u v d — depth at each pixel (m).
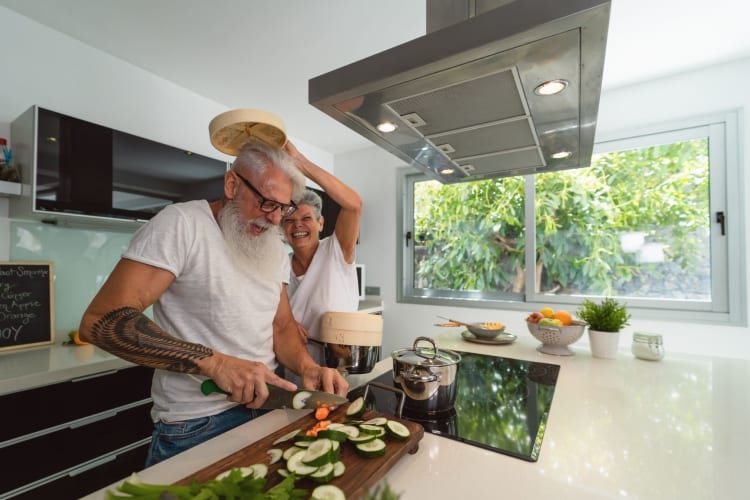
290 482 0.46
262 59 1.91
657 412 0.81
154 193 1.72
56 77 1.67
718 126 1.97
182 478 0.54
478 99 0.87
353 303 1.24
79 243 1.74
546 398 0.91
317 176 1.05
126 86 1.93
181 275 0.79
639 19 1.58
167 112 2.12
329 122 2.77
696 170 2.04
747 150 1.90
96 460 1.32
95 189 1.51
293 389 0.69
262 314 0.90
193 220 0.79
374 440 0.60
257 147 0.83
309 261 1.28
